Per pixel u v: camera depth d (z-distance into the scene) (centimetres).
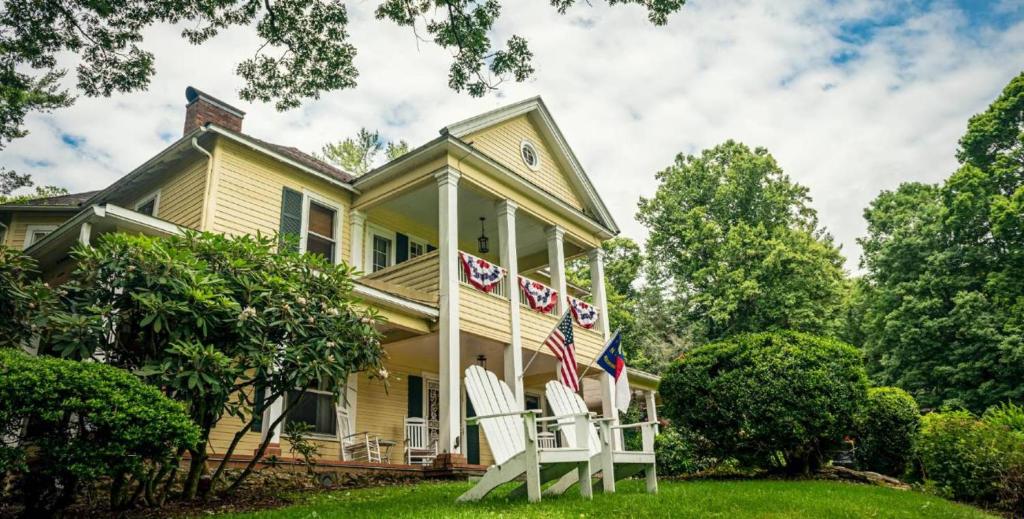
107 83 943
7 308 586
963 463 866
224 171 1013
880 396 1052
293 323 613
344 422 1032
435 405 1312
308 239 1123
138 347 598
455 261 1058
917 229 2620
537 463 534
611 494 606
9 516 483
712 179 3092
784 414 855
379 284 971
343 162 2762
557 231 1338
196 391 557
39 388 427
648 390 1603
